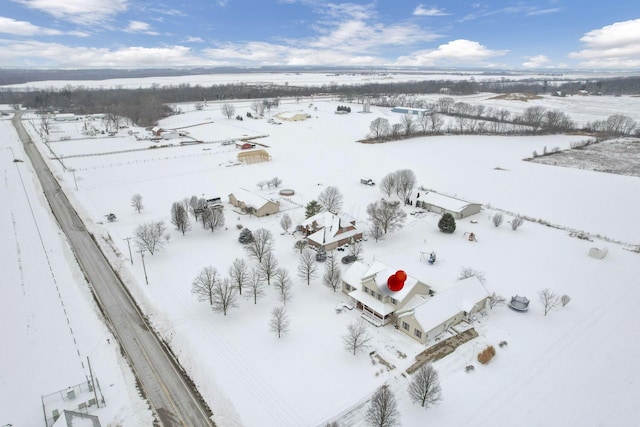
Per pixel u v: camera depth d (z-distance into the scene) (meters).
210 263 69.06
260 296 59.72
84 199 99.88
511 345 50.41
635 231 85.44
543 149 159.25
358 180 117.56
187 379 44.97
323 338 51.03
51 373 44.72
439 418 39.72
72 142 167.25
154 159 140.12
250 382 44.03
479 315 56.25
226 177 119.50
